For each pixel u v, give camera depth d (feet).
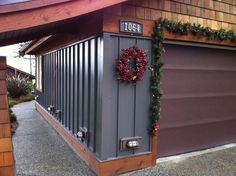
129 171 14.58
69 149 19.01
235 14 18.71
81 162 16.33
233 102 20.36
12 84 50.80
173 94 16.93
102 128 13.76
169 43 16.15
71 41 19.26
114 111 14.06
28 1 9.72
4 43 15.02
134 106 14.65
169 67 16.61
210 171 14.78
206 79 18.53
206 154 17.70
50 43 27.09
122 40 13.96
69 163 16.17
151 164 15.33
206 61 18.42
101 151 13.84
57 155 17.67
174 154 17.28
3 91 10.77
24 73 69.26
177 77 17.03
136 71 14.10
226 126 20.03
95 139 14.87
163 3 15.16
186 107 17.63
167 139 16.93
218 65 19.16
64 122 22.02
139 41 14.49
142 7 14.42
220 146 19.61
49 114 28.14
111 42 13.67
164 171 14.67
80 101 17.63
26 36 14.55
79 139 17.65
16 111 36.86
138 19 14.32
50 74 28.37
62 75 22.81
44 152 18.29
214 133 19.33
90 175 14.34
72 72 19.57
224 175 14.28
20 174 14.46
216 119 19.34
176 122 17.21
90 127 15.74
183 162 16.08
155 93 14.89
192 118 17.99
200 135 18.53
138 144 14.71
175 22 15.47
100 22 13.57
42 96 33.63
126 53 13.79
